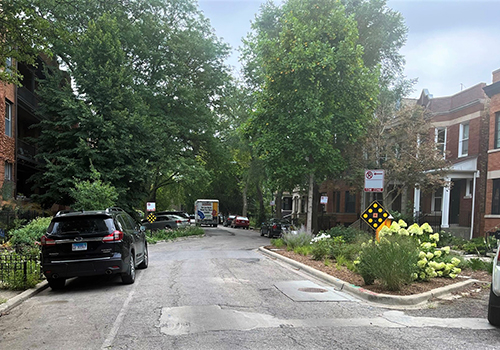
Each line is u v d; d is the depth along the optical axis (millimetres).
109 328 5766
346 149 22078
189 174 30031
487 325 5988
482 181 21969
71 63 26156
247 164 43125
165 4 30609
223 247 19672
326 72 15930
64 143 21578
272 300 7523
